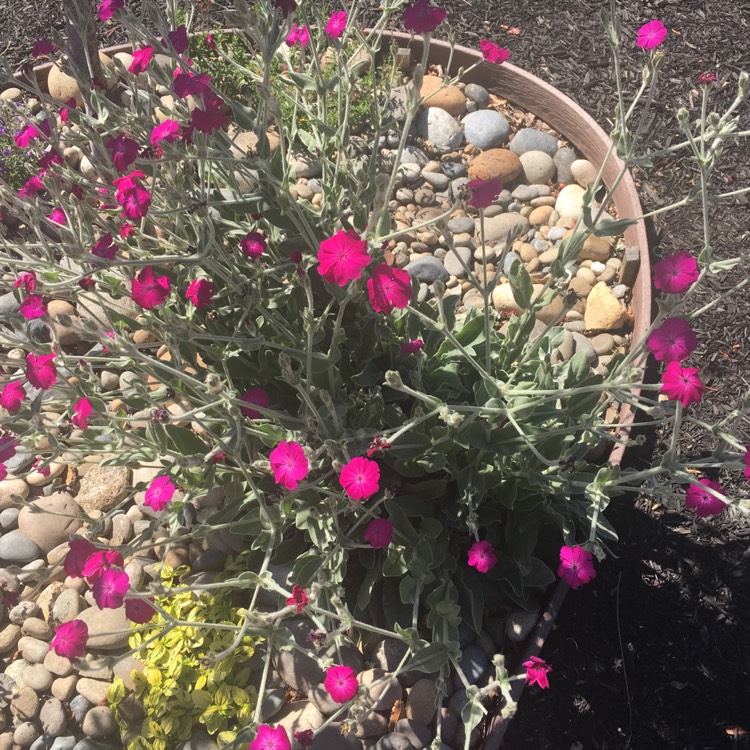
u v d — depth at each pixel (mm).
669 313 572
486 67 1148
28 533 816
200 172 662
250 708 716
